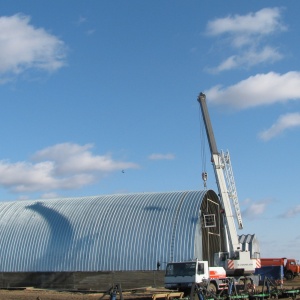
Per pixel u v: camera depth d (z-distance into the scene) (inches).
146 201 2253.9
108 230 2154.3
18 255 2234.3
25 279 2188.7
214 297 1240.8
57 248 2186.3
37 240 2241.6
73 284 2111.2
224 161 1935.3
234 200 1908.2
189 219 2074.3
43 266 2176.4
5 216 2429.9
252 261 1823.3
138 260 2038.6
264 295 1529.3
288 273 2913.4
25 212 2428.6
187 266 1520.7
